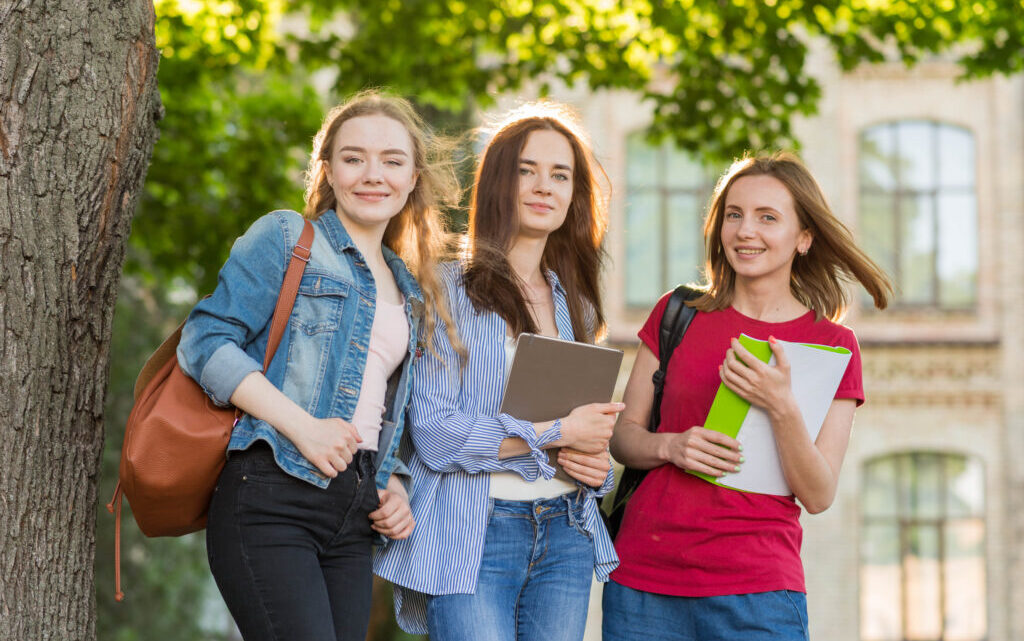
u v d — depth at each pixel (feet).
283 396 10.08
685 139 29.55
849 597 53.83
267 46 30.40
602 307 13.21
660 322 12.79
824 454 12.07
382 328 10.97
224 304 10.23
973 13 27.81
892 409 54.49
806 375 11.68
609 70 29.71
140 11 10.95
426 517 11.41
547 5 29.71
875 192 56.39
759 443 11.83
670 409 12.48
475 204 12.42
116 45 10.72
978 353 54.19
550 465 11.50
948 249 55.93
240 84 40.83
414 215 11.81
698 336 12.55
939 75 56.08
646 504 12.30
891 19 28.14
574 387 11.42
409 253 11.95
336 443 10.11
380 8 30.40
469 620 11.18
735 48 28.63
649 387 12.75
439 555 11.29
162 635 49.62
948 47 28.50
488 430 11.14
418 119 11.69
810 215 12.39
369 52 30.25
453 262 12.03
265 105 33.06
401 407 11.14
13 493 10.18
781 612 11.73
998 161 55.77
